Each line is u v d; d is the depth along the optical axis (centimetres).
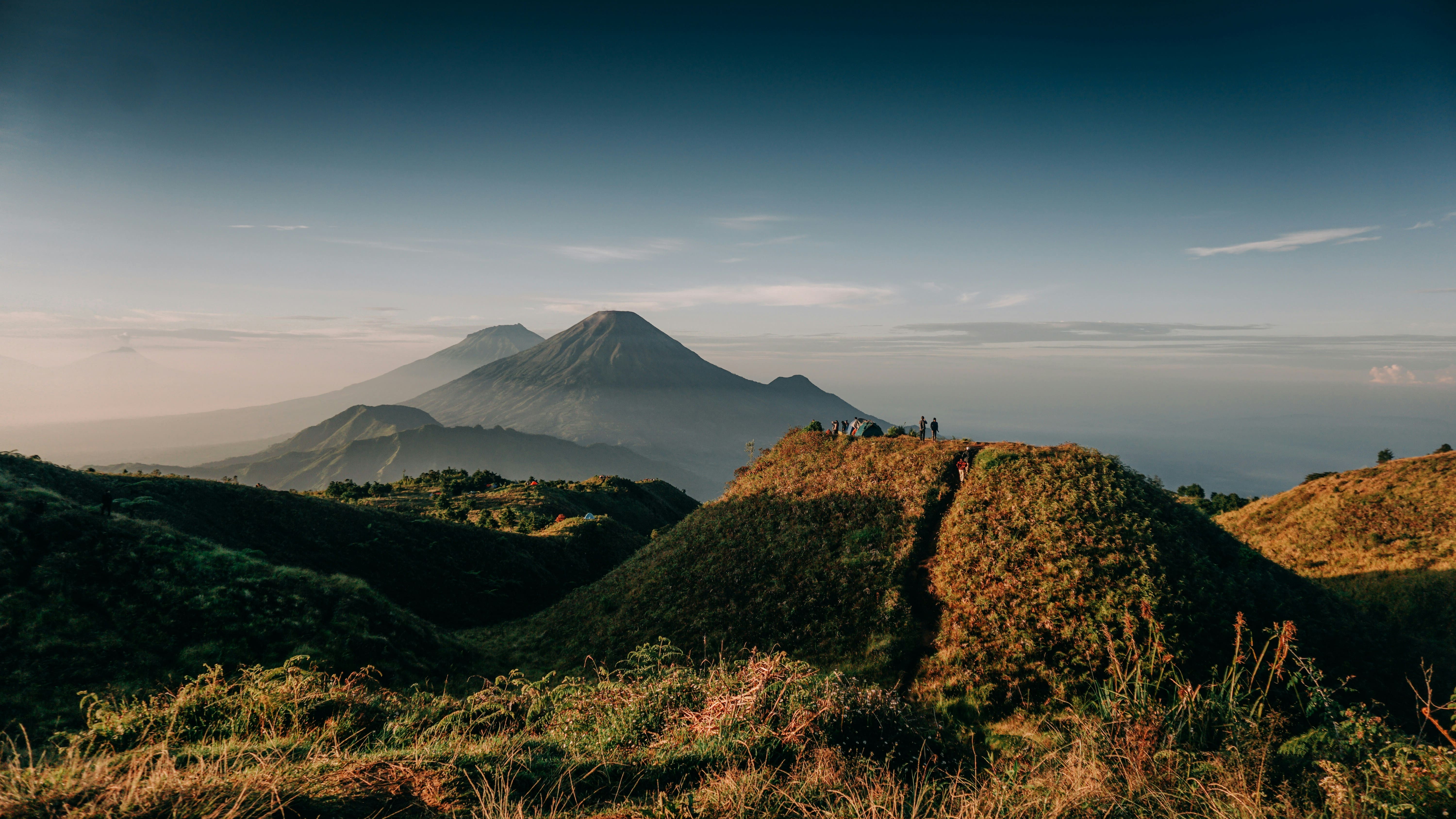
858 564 2728
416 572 4384
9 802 542
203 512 4047
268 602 2538
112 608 2198
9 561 2153
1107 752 952
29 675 1756
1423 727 1155
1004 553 2419
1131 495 2625
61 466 3778
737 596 2866
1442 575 3716
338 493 7881
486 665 2898
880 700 1112
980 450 3256
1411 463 5431
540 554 5447
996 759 1255
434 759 780
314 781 652
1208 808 773
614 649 2844
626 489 10281
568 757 863
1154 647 1616
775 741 934
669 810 693
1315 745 1011
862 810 703
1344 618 2223
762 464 4078
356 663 2392
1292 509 5684
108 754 936
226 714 1081
